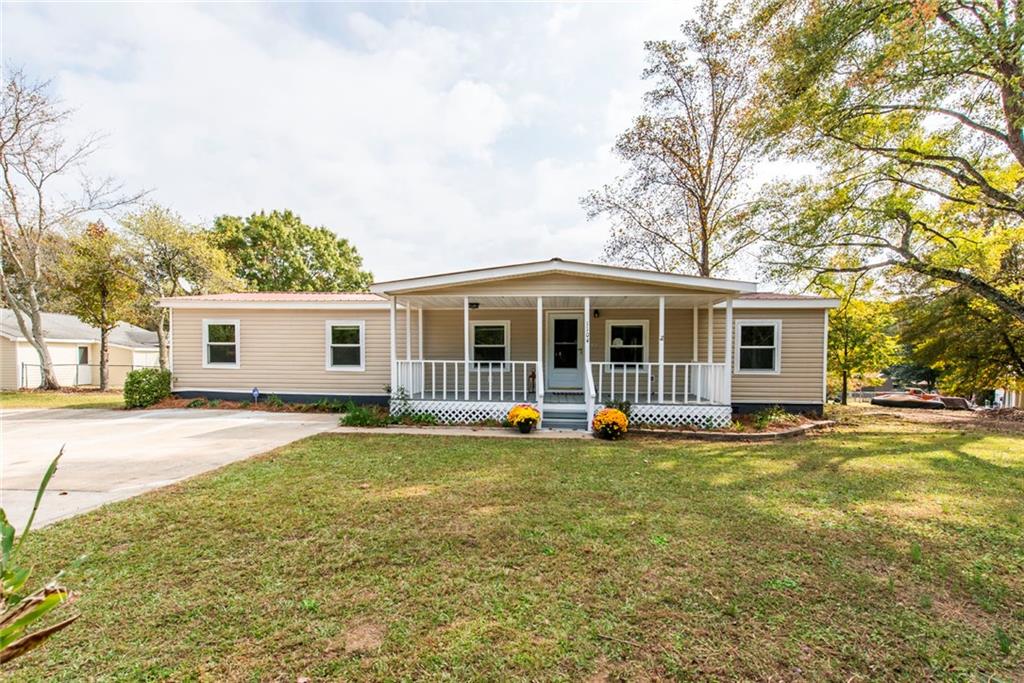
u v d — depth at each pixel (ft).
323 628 7.87
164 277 61.52
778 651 7.34
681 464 19.69
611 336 38.09
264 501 14.30
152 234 57.72
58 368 67.31
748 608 8.54
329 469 18.25
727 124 48.11
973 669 7.03
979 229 32.50
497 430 28.22
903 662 7.14
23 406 39.86
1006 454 22.15
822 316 35.78
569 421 29.12
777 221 35.58
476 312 38.91
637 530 12.17
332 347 38.96
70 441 23.98
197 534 11.75
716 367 30.48
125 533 11.76
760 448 23.54
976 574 9.95
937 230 32.09
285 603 8.63
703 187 50.47
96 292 56.24
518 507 13.93
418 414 30.83
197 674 6.75
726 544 11.34
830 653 7.32
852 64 28.22
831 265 35.47
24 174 50.65
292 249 102.47
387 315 38.65
